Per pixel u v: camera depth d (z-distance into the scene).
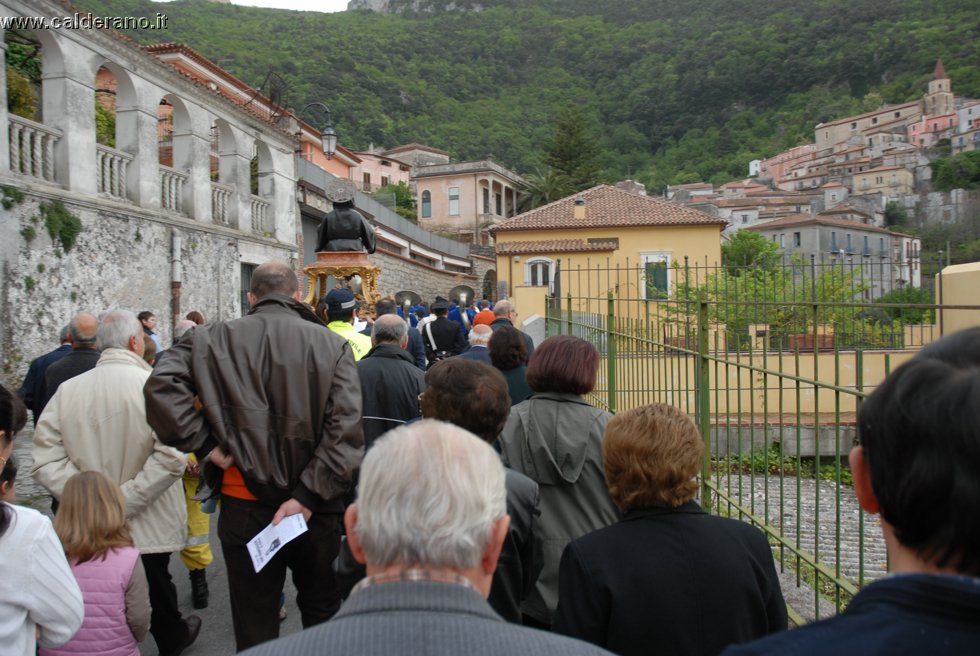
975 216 56.47
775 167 111.00
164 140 20.92
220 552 5.81
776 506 6.14
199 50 70.31
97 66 12.11
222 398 3.12
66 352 6.00
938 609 0.98
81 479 3.20
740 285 10.74
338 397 3.19
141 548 3.85
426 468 1.34
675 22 147.62
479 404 2.90
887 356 2.61
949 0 126.62
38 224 10.62
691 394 6.86
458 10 163.88
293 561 3.36
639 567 2.20
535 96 128.38
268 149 18.17
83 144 11.71
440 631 1.18
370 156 64.94
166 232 13.73
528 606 3.04
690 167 113.12
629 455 2.33
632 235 31.86
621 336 6.27
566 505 3.05
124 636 3.17
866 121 110.19
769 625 2.29
